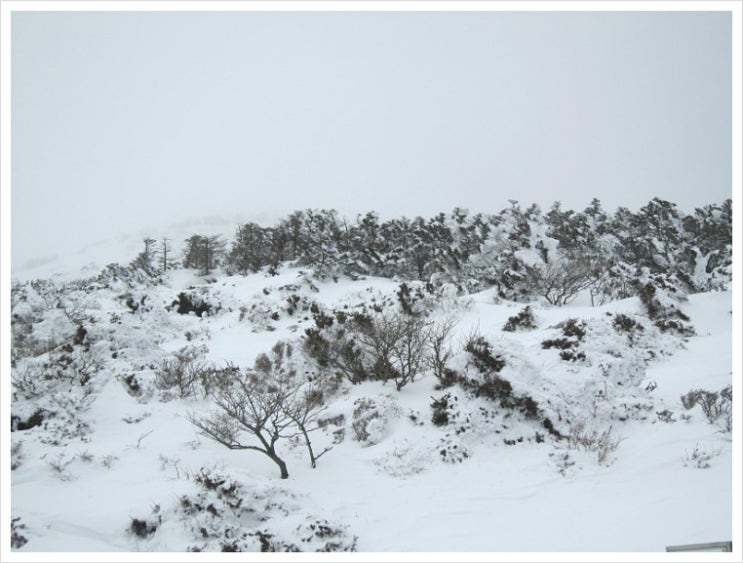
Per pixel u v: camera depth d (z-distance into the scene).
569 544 5.36
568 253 31.52
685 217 44.16
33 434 8.47
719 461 6.78
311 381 11.83
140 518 6.12
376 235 42.50
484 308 19.62
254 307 21.72
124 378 10.93
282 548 5.65
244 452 8.42
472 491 6.95
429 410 9.24
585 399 8.72
